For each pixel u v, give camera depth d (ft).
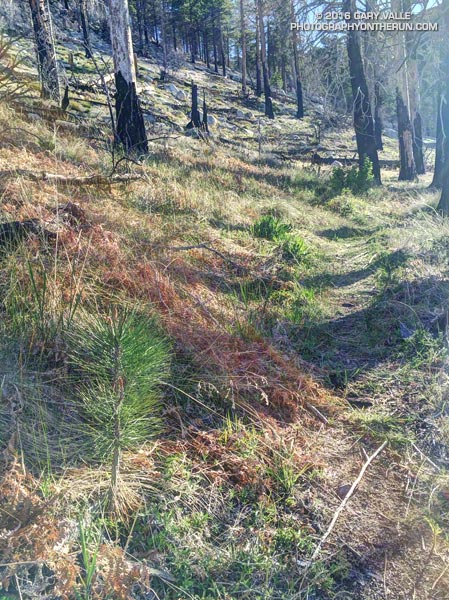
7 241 13.01
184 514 8.37
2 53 17.20
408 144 69.82
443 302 16.70
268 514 8.75
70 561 6.56
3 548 6.40
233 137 95.04
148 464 8.96
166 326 12.32
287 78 180.55
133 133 35.68
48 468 8.11
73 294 12.23
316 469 9.86
